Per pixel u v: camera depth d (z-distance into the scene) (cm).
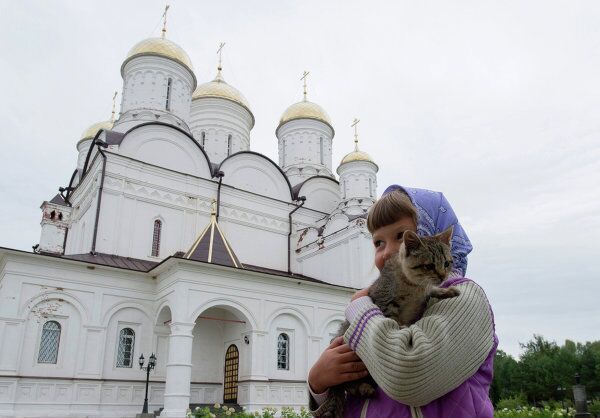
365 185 3484
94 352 2062
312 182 3572
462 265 298
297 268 3200
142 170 2697
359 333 231
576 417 1681
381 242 307
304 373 2309
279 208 3250
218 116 3741
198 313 2044
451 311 215
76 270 2103
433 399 205
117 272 2205
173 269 2092
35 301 1980
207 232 2345
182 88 3266
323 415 253
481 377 228
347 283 2770
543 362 5272
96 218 2455
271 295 2302
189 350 1970
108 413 2016
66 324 2033
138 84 3139
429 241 266
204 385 2345
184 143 2917
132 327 2195
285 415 1407
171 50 3253
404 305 256
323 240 3039
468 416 209
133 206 2617
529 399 5141
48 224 2983
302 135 3975
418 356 192
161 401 2147
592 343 6412
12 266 1962
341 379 247
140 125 2759
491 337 225
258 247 3077
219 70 4081
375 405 237
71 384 1972
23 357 1908
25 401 1869
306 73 4319
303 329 2388
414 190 312
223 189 3006
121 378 2095
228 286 2172
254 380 2128
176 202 2789
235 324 2350
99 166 2575
